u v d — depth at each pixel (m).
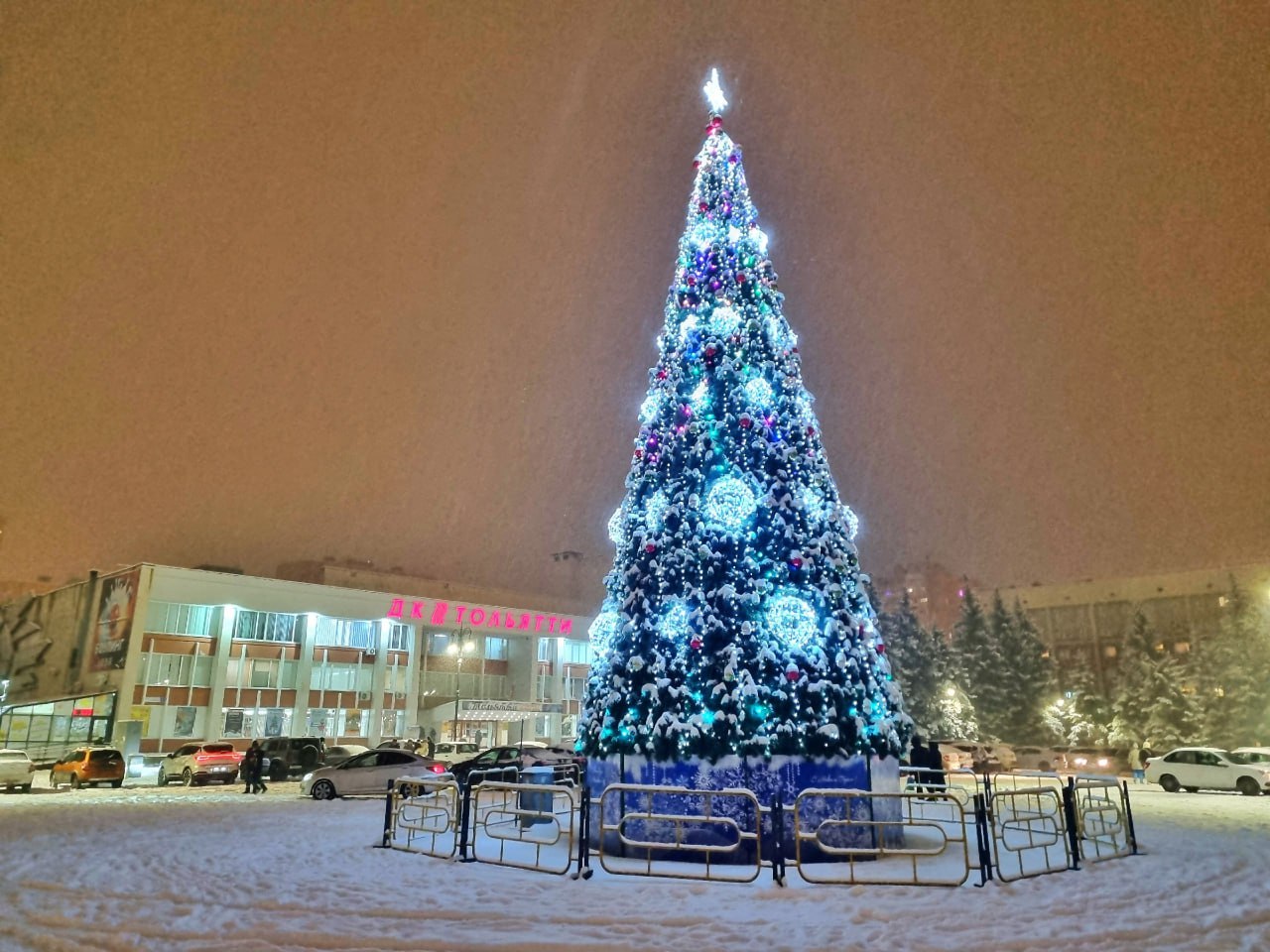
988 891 8.30
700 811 10.38
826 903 7.73
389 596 54.59
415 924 7.02
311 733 49.38
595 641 12.43
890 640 51.19
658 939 6.53
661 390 12.65
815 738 10.45
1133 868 9.88
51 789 26.98
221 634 46.81
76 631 47.97
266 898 7.96
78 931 6.90
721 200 13.30
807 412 12.34
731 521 11.30
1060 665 79.94
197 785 29.61
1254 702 46.00
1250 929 6.96
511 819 14.62
